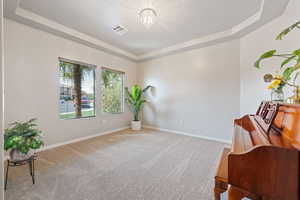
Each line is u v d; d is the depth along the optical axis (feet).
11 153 4.79
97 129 11.17
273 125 3.52
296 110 2.81
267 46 7.02
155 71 13.55
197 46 10.37
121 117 13.42
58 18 7.40
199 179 5.31
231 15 7.04
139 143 9.41
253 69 7.91
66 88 9.39
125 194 4.47
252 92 8.01
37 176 5.40
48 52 8.20
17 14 6.42
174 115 12.28
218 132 10.00
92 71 10.98
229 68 9.40
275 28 6.57
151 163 6.57
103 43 10.55
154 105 13.65
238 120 5.67
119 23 7.92
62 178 5.29
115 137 10.81
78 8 6.56
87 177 5.38
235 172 2.58
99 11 6.79
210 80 10.27
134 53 13.20
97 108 11.18
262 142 2.73
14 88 6.95
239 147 3.04
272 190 2.27
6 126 6.68
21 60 7.16
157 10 6.66
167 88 12.70
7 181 5.03
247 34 8.30
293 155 2.13
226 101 9.60
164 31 8.84
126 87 13.51
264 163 2.33
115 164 6.44
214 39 9.13
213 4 6.21
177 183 5.06
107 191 4.60
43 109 8.02
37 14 7.02
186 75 11.50
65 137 9.09
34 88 7.65
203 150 8.20
